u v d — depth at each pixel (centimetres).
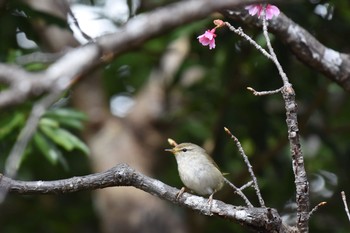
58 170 1366
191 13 450
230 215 639
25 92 414
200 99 1380
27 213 1403
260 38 1130
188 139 1416
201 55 1303
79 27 606
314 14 1099
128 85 1563
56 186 647
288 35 843
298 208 635
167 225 1375
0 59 1088
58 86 425
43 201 1425
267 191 1318
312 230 1316
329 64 870
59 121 1065
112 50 456
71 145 1038
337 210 1352
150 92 1477
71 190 649
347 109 1527
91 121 1442
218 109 1301
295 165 627
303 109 1399
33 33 1084
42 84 419
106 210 1390
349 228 1333
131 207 1381
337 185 1370
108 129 1446
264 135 1265
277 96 1317
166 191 661
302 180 627
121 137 1433
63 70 430
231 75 1259
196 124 1387
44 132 1038
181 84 1450
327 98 1424
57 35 1352
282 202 1298
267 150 1273
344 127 1361
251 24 822
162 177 1424
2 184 640
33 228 1402
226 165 1305
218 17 1093
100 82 1489
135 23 453
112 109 1587
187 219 1367
